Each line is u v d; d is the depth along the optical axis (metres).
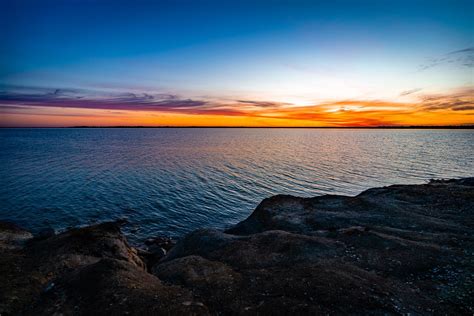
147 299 11.66
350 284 12.67
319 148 155.12
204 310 11.04
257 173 78.12
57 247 20.47
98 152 123.56
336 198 32.59
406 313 10.63
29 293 13.91
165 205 49.66
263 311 10.95
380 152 127.19
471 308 11.12
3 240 22.80
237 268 16.20
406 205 28.78
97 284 13.02
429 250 16.73
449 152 121.12
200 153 127.00
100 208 47.09
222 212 47.28
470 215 24.41
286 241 19.08
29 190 55.81
